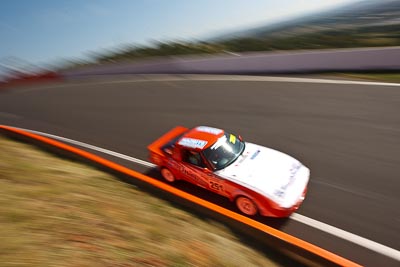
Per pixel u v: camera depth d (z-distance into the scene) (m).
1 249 3.68
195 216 5.70
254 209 5.83
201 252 4.54
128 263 3.90
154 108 13.25
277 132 9.79
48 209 4.83
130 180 6.69
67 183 6.04
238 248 4.88
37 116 13.47
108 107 13.98
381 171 7.10
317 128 9.70
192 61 19.38
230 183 5.97
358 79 13.95
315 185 6.88
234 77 17.34
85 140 10.34
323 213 5.96
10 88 21.73
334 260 4.25
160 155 7.21
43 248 3.85
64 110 14.08
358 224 5.60
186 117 11.84
